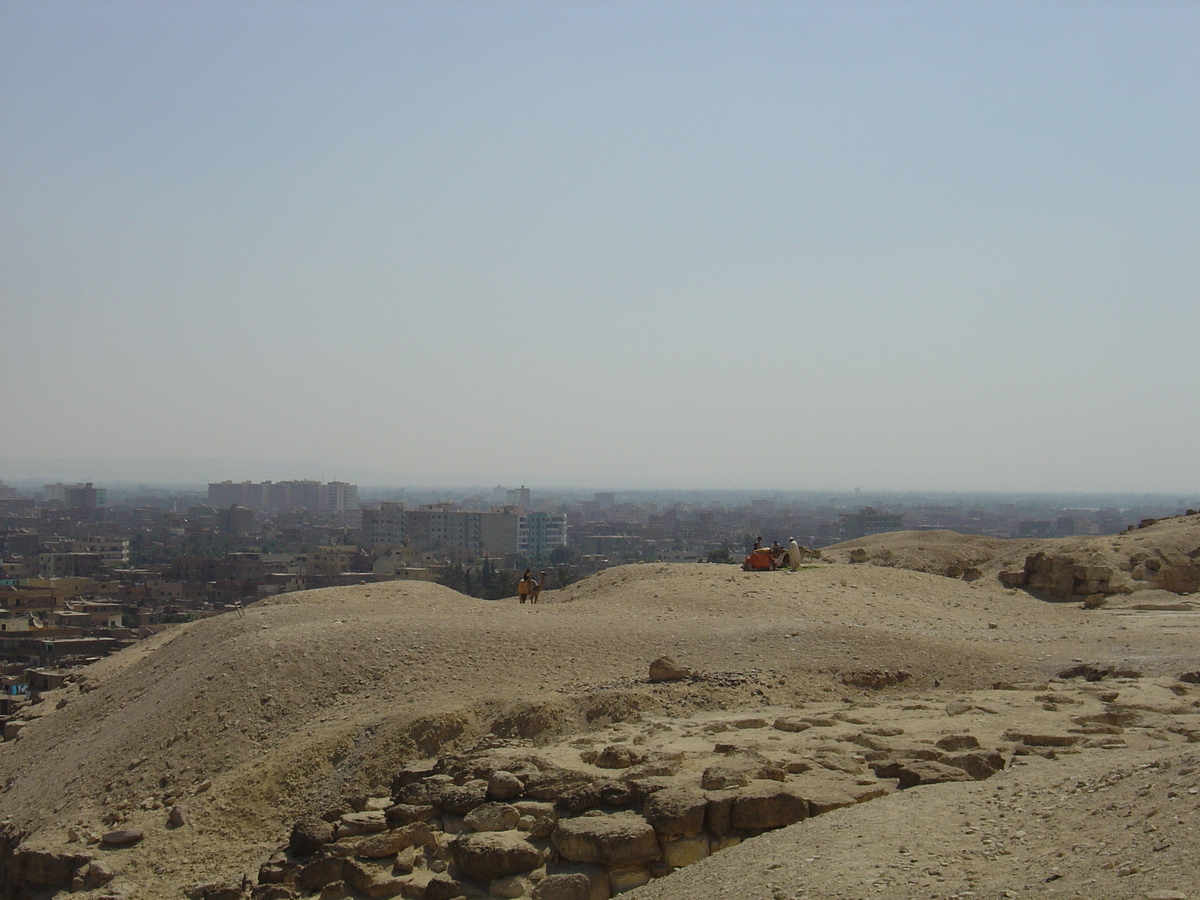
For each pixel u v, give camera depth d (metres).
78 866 20.64
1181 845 10.72
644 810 15.60
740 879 12.89
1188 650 28.67
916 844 12.70
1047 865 11.33
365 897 16.20
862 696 24.84
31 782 27.03
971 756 16.67
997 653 28.12
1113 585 45.47
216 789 22.31
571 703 23.66
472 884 15.48
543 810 16.36
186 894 19.27
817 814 15.04
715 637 28.67
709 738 19.75
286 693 26.05
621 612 33.12
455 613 32.81
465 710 23.58
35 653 94.25
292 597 38.28
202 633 33.88
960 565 55.84
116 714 29.48
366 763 22.33
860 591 38.59
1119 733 18.97
